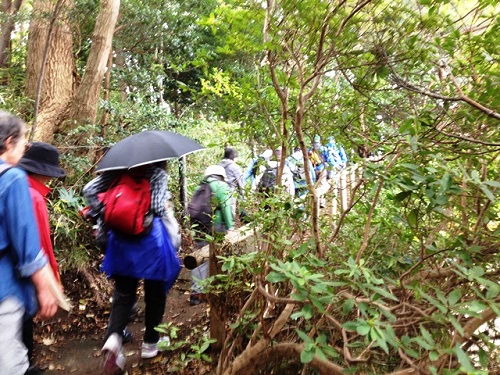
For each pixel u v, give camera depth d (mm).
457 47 2020
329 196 3002
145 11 7430
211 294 2969
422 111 2221
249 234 3127
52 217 4695
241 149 5020
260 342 2363
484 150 2092
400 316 2047
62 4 5312
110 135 6406
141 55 8547
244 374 2457
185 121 7332
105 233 3072
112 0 6141
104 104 6301
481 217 2006
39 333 3828
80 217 4930
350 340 2162
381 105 2502
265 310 2580
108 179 3080
